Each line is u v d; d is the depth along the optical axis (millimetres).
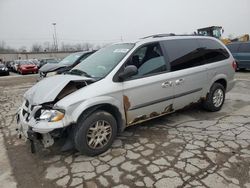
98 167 3229
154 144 3820
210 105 5164
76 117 3195
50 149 3797
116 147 3764
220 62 5180
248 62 13016
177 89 4332
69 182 2939
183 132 4254
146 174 3012
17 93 9391
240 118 4918
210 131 4258
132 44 4070
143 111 3959
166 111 4344
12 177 3109
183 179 2875
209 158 3320
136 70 3562
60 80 3625
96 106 3432
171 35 4594
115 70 3666
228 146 3652
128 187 2781
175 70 4312
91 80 3539
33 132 3160
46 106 3256
